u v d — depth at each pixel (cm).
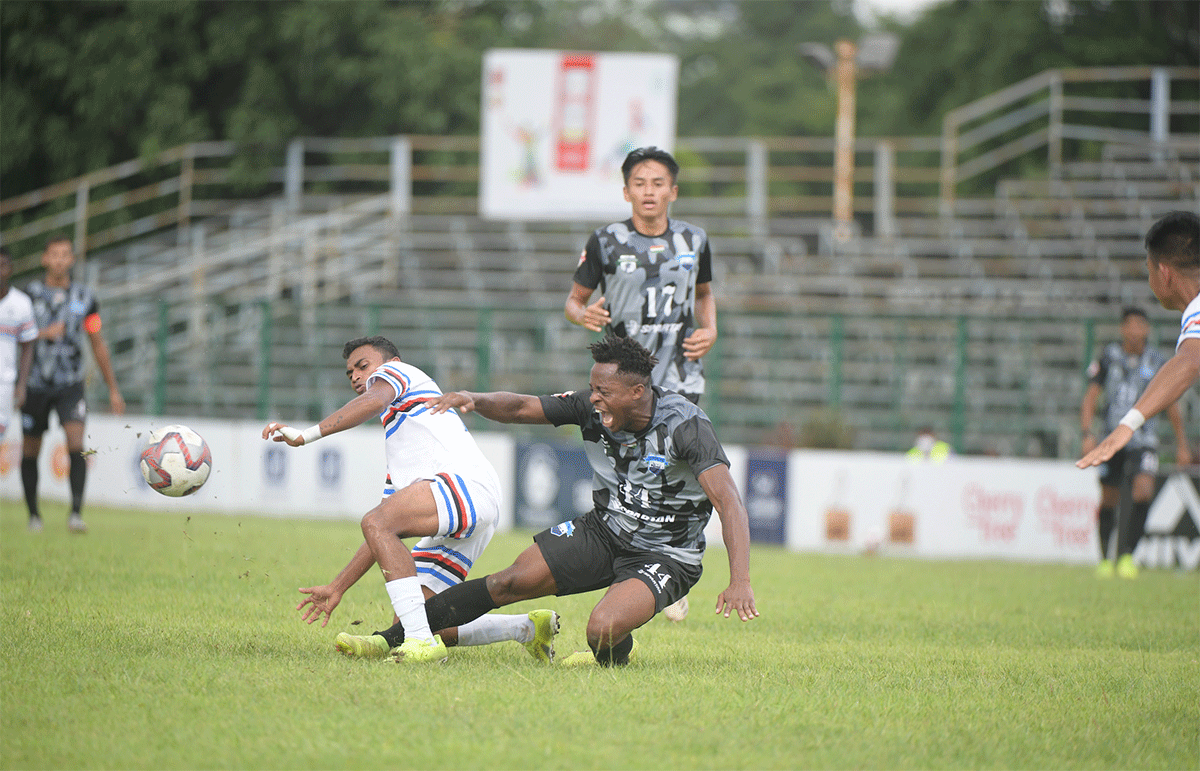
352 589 2788
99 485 6172
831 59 9338
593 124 8712
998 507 5503
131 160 10056
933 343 7906
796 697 1659
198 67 9838
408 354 8075
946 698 1716
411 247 9188
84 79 9625
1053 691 1805
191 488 1958
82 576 2730
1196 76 9144
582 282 2542
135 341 8044
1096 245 8512
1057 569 4622
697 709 1562
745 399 7738
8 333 3319
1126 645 2394
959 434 6531
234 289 8644
